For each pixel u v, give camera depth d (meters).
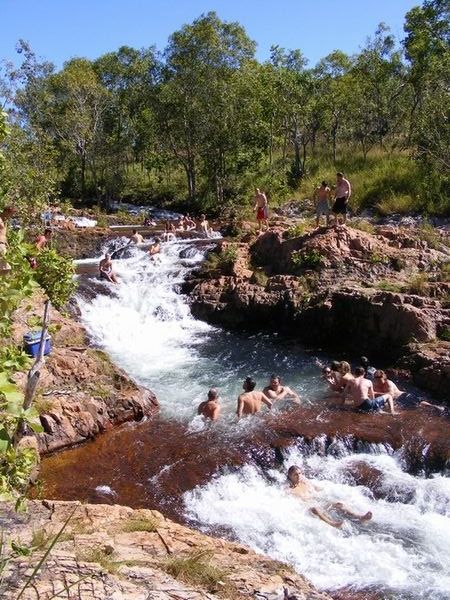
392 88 36.19
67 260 8.34
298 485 8.50
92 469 8.91
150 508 7.98
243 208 30.09
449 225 21.14
